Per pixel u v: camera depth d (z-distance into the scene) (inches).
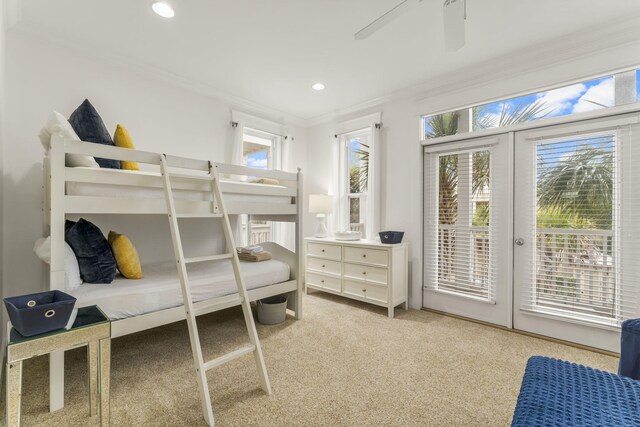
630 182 90.4
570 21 89.6
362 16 88.4
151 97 122.0
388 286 124.6
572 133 99.9
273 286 112.0
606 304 94.3
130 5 84.0
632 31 88.2
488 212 118.6
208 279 92.2
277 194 113.8
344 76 127.0
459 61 114.0
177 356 88.7
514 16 87.1
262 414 63.2
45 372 77.5
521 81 108.2
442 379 77.6
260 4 83.3
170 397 68.7
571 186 100.5
